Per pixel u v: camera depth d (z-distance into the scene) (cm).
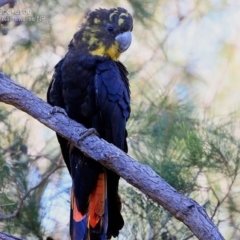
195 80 1462
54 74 943
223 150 940
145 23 1312
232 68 1591
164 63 1394
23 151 1066
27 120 1126
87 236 877
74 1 1254
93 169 888
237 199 988
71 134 822
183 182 935
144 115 1048
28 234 992
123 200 973
